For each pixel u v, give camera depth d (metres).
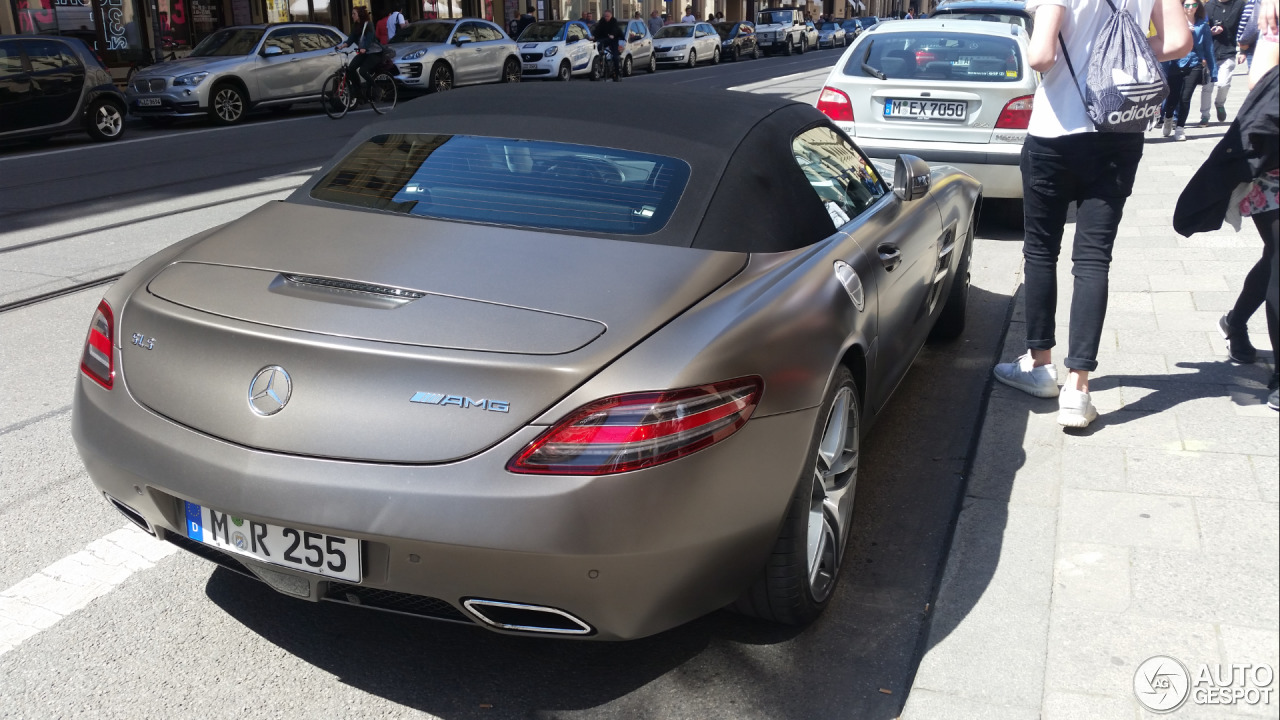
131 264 6.96
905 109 7.48
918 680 2.58
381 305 2.39
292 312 2.39
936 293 4.38
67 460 3.92
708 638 2.86
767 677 2.69
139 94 15.78
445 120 3.34
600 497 2.15
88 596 3.01
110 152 12.78
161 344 2.46
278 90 16.95
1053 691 2.48
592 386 2.19
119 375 2.53
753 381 2.40
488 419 2.17
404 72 20.11
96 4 21.22
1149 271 5.94
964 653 2.66
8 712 2.50
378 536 2.19
